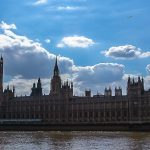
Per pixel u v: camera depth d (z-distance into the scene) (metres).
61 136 160.00
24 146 102.25
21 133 199.62
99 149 93.00
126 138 140.50
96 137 149.62
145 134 176.75
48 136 160.50
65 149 93.31
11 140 130.12
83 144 109.56
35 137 151.75
